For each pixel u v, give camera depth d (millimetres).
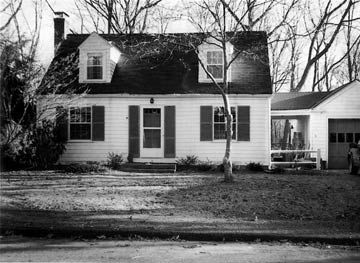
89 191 13883
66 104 20078
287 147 26312
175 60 22984
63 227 9031
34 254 7430
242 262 6941
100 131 21562
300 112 23438
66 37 25094
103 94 21438
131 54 23641
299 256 7344
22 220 9797
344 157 23250
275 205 12055
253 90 20969
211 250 7738
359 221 10281
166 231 8758
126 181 16156
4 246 7992
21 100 18219
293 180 16203
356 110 23094
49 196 12984
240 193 13508
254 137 21000
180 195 13258
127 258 7164
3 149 18109
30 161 20062
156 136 21641
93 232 8758
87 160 21562
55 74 20312
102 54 22141
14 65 16859
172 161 21266
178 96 21266
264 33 23172
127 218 10180
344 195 13289
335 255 7434
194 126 21297
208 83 21609
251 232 8750
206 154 21172
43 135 20172
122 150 21516
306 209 11672
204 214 10898
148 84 21891
